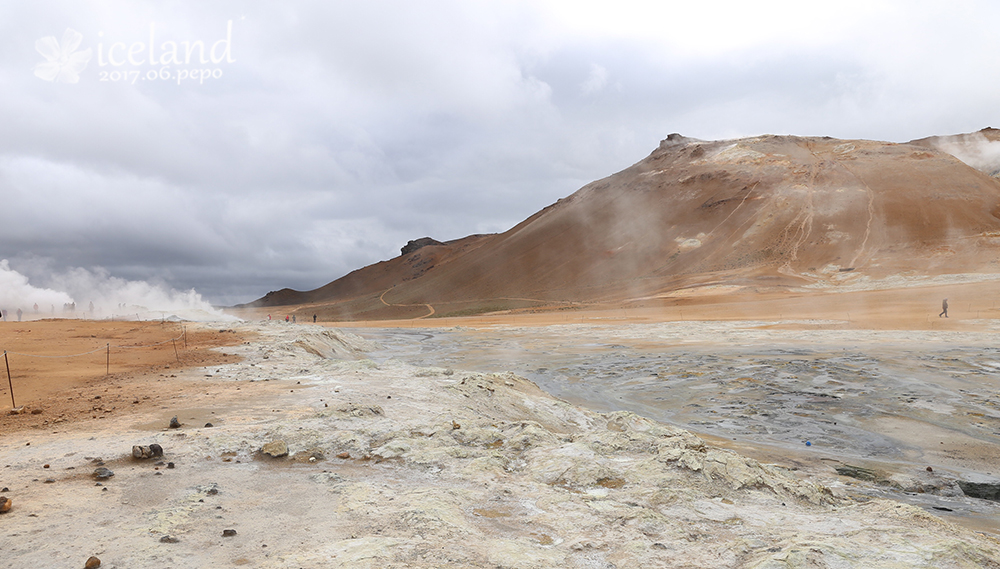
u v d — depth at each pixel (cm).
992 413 1656
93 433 911
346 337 3591
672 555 507
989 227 11638
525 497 663
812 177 16550
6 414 1075
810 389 2028
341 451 845
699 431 1591
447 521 554
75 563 448
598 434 930
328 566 445
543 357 3122
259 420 1023
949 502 1022
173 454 786
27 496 606
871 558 490
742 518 625
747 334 3738
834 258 11544
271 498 633
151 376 1641
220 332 3266
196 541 503
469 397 1430
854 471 1193
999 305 4772
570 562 486
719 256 14212
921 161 15625
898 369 2280
